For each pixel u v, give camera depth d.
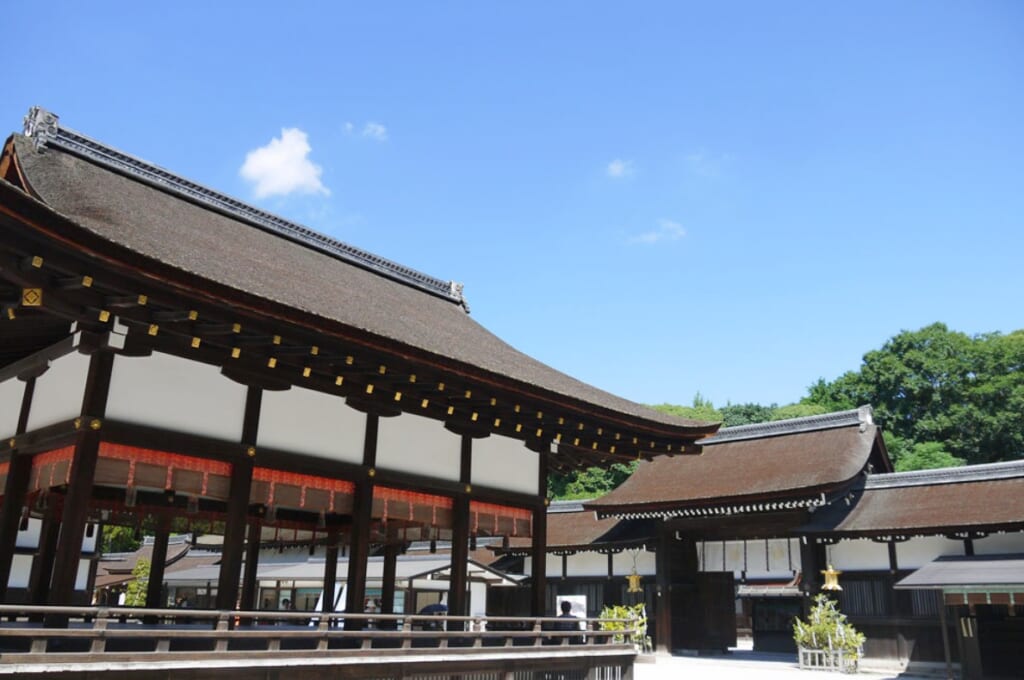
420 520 14.20
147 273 9.02
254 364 11.84
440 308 21.47
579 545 31.88
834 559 26.81
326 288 14.90
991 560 21.62
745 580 28.52
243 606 17.05
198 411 11.13
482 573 30.56
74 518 9.59
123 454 10.38
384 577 18.08
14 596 22.39
